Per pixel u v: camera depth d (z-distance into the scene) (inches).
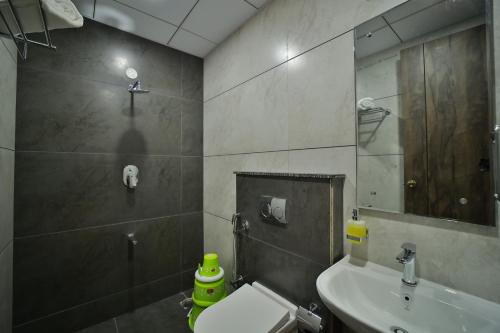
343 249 41.5
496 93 27.4
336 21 42.3
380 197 37.2
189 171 77.0
